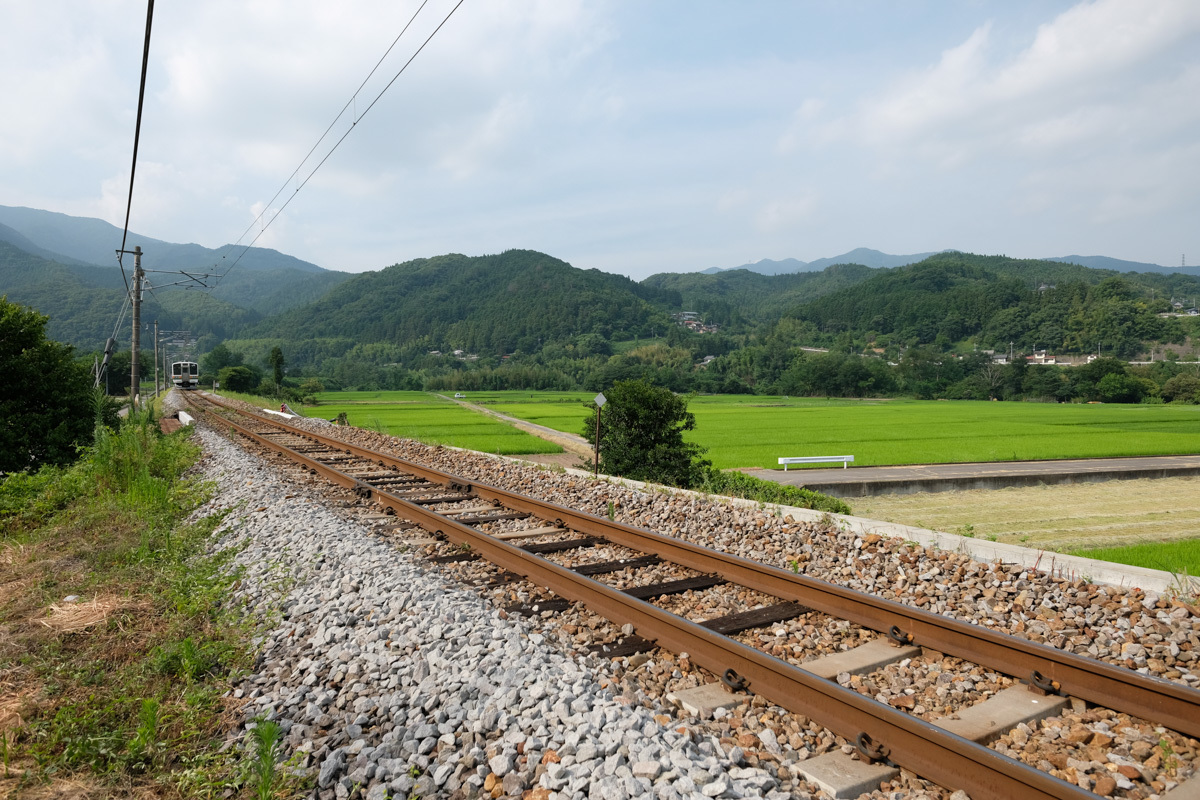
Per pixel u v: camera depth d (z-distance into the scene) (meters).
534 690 4.07
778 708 4.11
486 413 74.62
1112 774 3.45
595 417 18.16
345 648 5.02
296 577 6.93
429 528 8.77
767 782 3.27
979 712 4.05
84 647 5.44
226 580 7.02
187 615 6.05
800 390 159.38
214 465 16.25
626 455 17.45
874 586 6.65
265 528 9.11
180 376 86.75
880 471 30.34
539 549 7.84
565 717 3.79
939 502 23.62
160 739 4.02
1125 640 5.13
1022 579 6.38
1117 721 3.94
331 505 10.56
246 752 3.75
